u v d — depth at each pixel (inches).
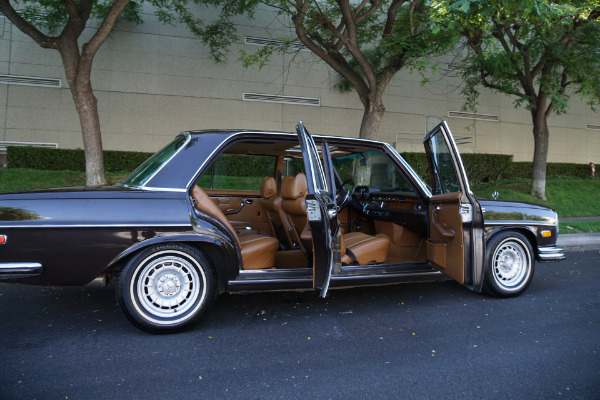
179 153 124.5
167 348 111.3
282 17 641.6
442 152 148.6
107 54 581.6
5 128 547.5
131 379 93.6
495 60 426.6
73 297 156.7
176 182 120.3
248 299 157.6
